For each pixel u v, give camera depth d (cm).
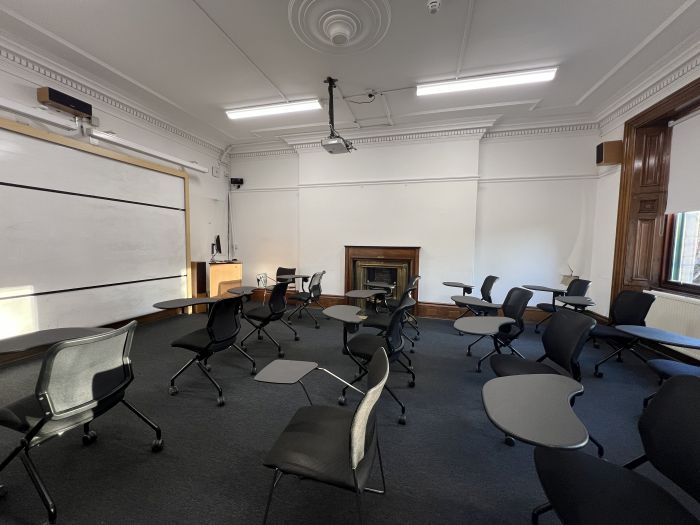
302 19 266
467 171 504
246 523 141
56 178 336
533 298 504
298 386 274
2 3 252
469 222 508
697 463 102
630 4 246
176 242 497
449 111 451
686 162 336
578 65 332
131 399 248
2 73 303
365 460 122
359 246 555
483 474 174
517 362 221
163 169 469
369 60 327
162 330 422
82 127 367
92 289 375
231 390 265
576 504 101
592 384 282
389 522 143
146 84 384
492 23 269
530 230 500
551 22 268
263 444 196
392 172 538
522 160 496
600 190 460
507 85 369
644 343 365
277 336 410
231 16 264
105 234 389
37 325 323
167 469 173
